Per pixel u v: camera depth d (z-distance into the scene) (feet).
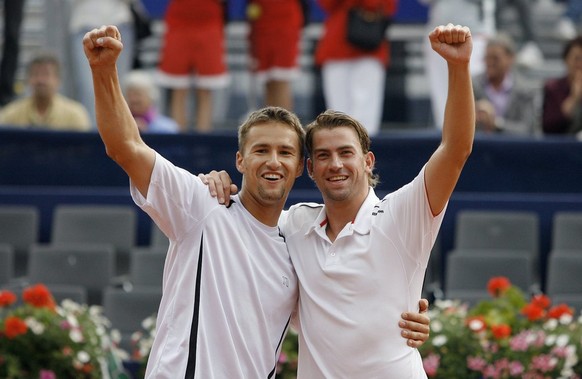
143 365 79.20
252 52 122.93
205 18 120.88
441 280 104.47
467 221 102.58
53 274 97.14
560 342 75.10
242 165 54.80
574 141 110.22
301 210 55.72
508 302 80.64
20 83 140.97
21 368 77.00
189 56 121.19
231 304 52.95
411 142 110.01
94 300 96.94
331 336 53.67
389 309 53.52
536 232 101.81
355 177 54.13
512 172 110.63
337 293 53.72
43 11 135.44
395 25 144.97
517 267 96.27
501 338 76.48
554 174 110.42
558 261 95.91
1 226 104.58
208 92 122.21
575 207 105.81
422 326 53.36
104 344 79.46
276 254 54.60
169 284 54.13
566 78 115.85
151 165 52.90
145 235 107.65
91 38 51.26
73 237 103.35
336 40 119.55
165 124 116.16
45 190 109.91
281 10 121.70
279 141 53.83
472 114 52.19
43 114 116.06
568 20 152.56
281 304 54.24
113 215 103.86
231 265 53.42
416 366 54.08
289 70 122.62
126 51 127.03
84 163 112.88
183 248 53.83
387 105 142.10
